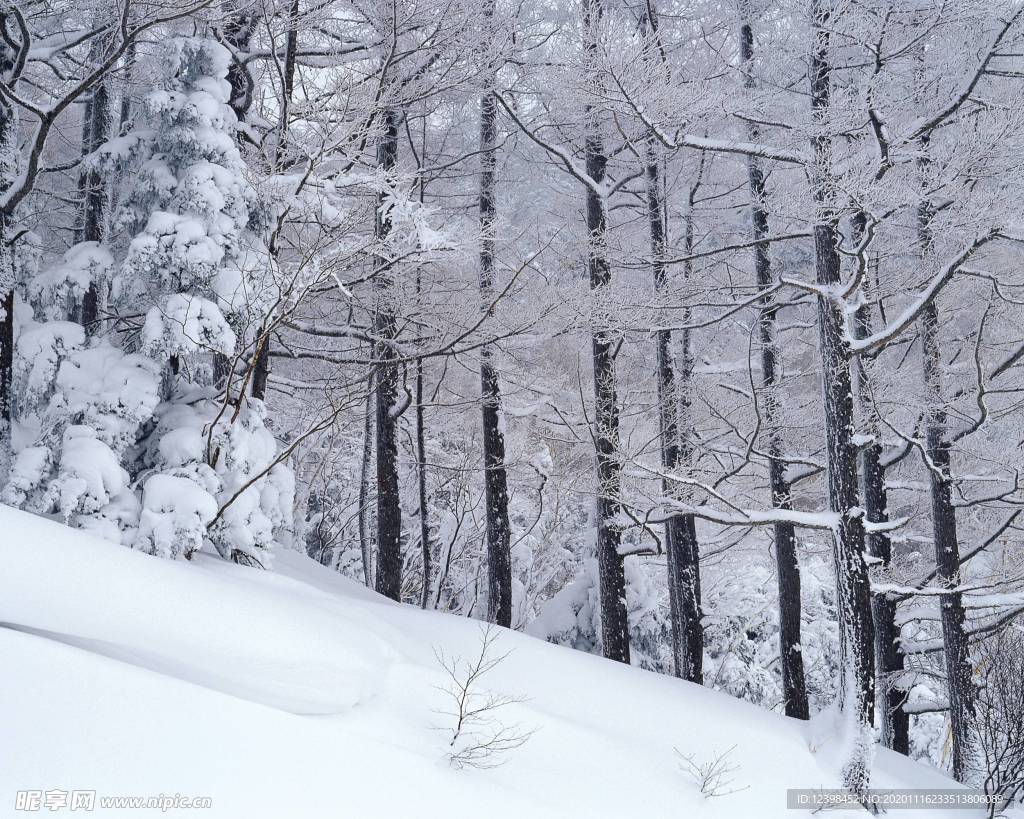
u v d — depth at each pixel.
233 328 8.23
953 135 9.92
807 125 8.68
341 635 6.54
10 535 5.85
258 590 6.97
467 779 5.08
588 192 12.05
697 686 8.89
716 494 8.95
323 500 18.25
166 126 8.16
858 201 8.03
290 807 4.13
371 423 16.73
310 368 16.42
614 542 12.04
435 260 9.40
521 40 11.15
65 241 13.73
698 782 6.46
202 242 7.77
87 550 6.08
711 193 14.62
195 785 4.02
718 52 11.29
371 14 10.01
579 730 6.46
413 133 14.17
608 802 5.64
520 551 18.12
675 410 12.69
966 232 8.70
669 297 11.55
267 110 10.50
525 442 16.20
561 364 14.89
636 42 8.48
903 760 9.34
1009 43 8.52
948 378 12.94
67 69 10.71
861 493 13.55
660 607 15.94
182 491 7.27
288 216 8.91
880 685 12.53
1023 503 11.49
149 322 7.56
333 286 9.41
